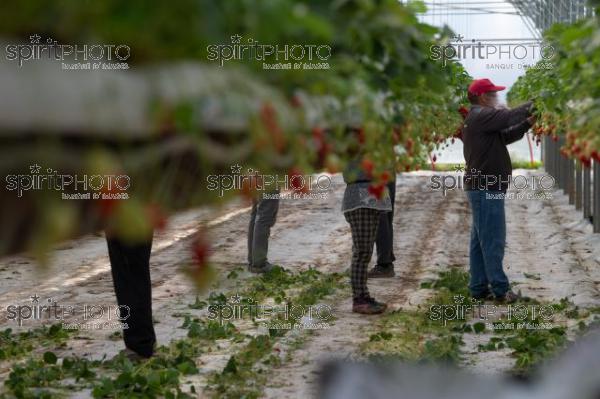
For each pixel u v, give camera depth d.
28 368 7.59
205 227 2.06
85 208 1.81
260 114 2.11
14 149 1.58
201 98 1.93
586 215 18.84
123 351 8.03
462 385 1.85
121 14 1.69
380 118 3.88
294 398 6.89
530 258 14.80
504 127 10.55
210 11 1.77
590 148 5.46
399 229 18.94
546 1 23.06
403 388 1.90
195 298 11.44
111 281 12.86
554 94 8.84
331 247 16.50
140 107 1.81
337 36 2.99
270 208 13.20
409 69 3.94
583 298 11.05
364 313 10.34
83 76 1.72
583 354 1.78
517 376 1.85
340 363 2.05
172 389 7.14
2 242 1.63
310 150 2.75
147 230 1.89
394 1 3.27
